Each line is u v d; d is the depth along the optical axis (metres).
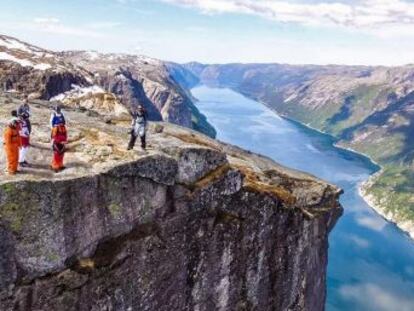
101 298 33.03
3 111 43.25
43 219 29.67
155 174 35.56
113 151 36.12
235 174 41.66
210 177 40.00
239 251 42.91
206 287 40.91
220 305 42.31
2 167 31.50
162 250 36.84
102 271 32.88
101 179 32.56
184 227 38.41
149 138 43.16
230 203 41.84
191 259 39.34
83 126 43.12
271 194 45.41
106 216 33.03
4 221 28.28
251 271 44.31
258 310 45.84
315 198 56.72
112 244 33.75
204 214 39.78
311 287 53.16
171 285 38.06
